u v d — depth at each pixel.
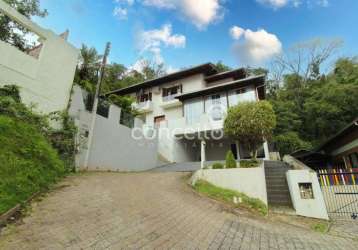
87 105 11.12
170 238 3.88
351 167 13.63
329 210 7.30
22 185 4.32
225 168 8.41
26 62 8.77
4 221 3.21
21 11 12.69
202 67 20.77
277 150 20.28
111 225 3.86
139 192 6.55
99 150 10.64
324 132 21.77
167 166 15.21
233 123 9.99
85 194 5.37
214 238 4.29
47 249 2.74
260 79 16.09
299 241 4.70
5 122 5.67
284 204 7.54
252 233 4.91
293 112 24.48
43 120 7.91
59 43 10.45
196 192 7.66
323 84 25.30
